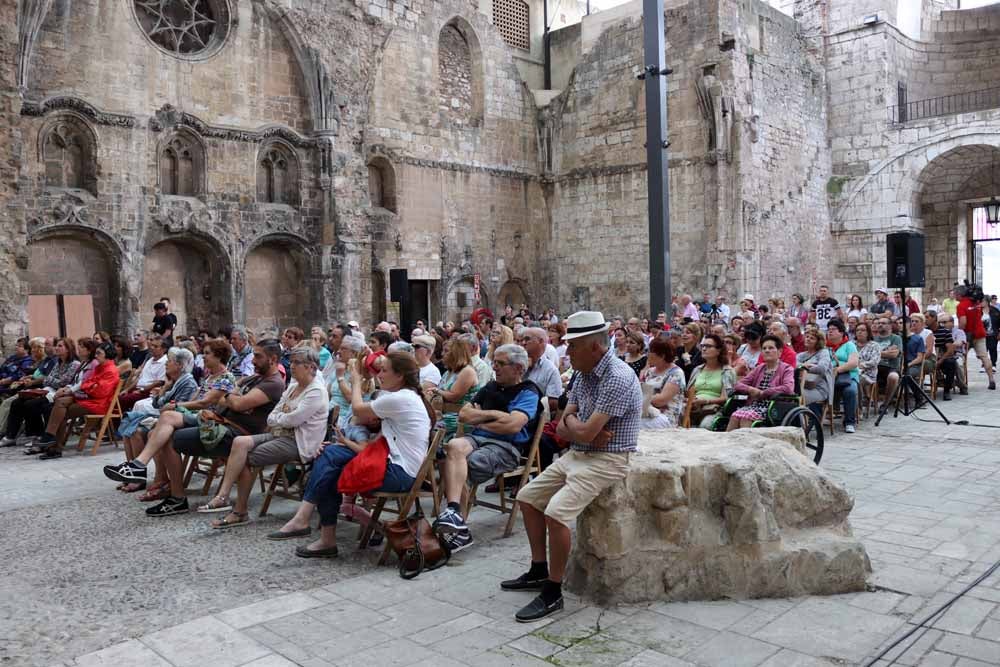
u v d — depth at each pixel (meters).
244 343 14.33
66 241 20.45
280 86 24.08
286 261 24.80
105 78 20.61
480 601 5.97
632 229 30.36
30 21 19.12
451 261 29.38
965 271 33.56
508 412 7.67
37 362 15.26
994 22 32.88
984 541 6.99
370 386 9.81
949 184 33.56
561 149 32.66
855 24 32.38
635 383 5.70
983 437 11.80
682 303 23.73
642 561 5.89
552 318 24.55
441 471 7.80
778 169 29.80
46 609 6.02
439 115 29.19
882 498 8.48
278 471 8.62
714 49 27.62
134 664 5.02
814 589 5.96
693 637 5.23
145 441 10.20
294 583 6.48
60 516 8.79
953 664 4.75
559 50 34.25
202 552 7.39
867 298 32.53
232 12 23.02
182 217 21.97
